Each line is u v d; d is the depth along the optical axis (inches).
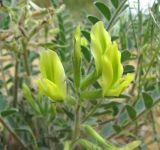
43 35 5.9
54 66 3.4
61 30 5.4
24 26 4.9
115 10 4.7
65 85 3.4
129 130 6.0
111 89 3.4
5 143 5.4
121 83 3.4
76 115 3.7
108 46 3.3
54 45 5.1
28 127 5.1
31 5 4.9
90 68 4.4
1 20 5.4
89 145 3.7
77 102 3.6
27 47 5.1
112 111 4.7
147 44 4.8
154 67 5.1
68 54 5.5
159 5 4.7
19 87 5.7
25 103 5.3
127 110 4.5
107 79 3.4
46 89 3.4
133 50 5.3
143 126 6.7
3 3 5.0
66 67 5.4
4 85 5.9
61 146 5.2
